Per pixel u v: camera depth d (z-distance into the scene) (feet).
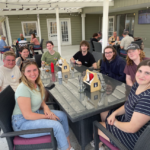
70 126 6.06
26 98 4.35
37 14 29.12
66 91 5.58
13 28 30.09
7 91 4.77
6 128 4.07
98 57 10.79
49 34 32.94
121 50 16.35
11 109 4.69
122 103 4.66
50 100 7.64
